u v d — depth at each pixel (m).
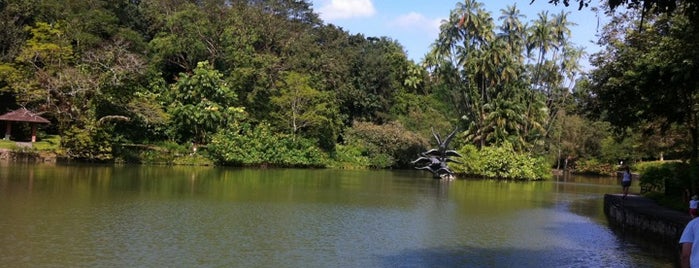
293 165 45.59
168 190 20.62
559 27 52.91
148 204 16.38
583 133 57.53
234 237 11.87
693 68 13.06
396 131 53.16
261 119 47.88
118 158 35.91
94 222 12.80
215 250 10.48
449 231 14.07
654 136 29.64
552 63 53.53
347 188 26.14
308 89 47.84
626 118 18.11
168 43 44.78
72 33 39.59
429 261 10.38
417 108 59.12
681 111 17.27
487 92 51.34
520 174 41.59
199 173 31.47
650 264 10.74
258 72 47.16
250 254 10.28
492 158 41.19
